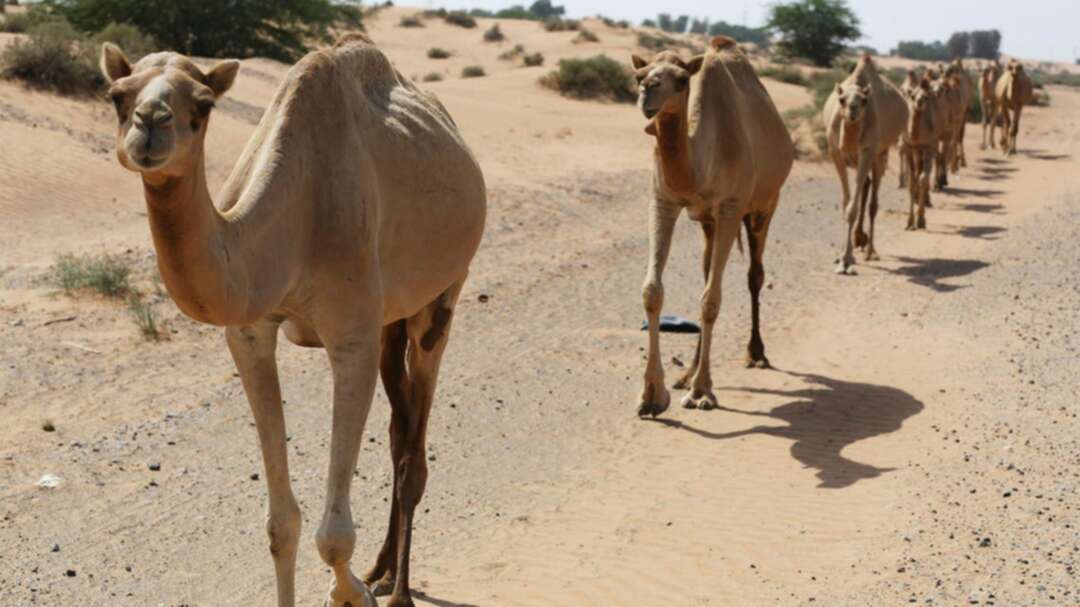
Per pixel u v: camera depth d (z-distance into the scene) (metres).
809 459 8.81
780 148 11.10
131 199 19.02
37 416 9.40
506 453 9.02
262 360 5.26
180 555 7.00
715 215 10.20
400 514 6.42
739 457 8.93
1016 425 9.14
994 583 6.20
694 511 7.79
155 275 14.40
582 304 14.45
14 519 7.39
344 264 5.21
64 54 23.81
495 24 81.81
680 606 6.32
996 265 16.70
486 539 7.33
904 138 20.33
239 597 6.48
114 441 8.91
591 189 23.62
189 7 39.88
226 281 4.48
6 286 13.62
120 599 6.40
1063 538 6.74
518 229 19.38
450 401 10.29
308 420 9.63
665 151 9.30
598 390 10.81
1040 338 12.05
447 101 34.72
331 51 5.71
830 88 42.44
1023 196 24.91
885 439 9.20
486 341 12.49
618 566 6.88
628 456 9.02
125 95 4.05
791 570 6.72
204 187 4.33
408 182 5.84
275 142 5.10
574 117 35.12
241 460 8.67
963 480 7.91
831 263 17.28
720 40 11.05
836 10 72.38
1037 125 44.97
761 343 11.72
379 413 9.80
